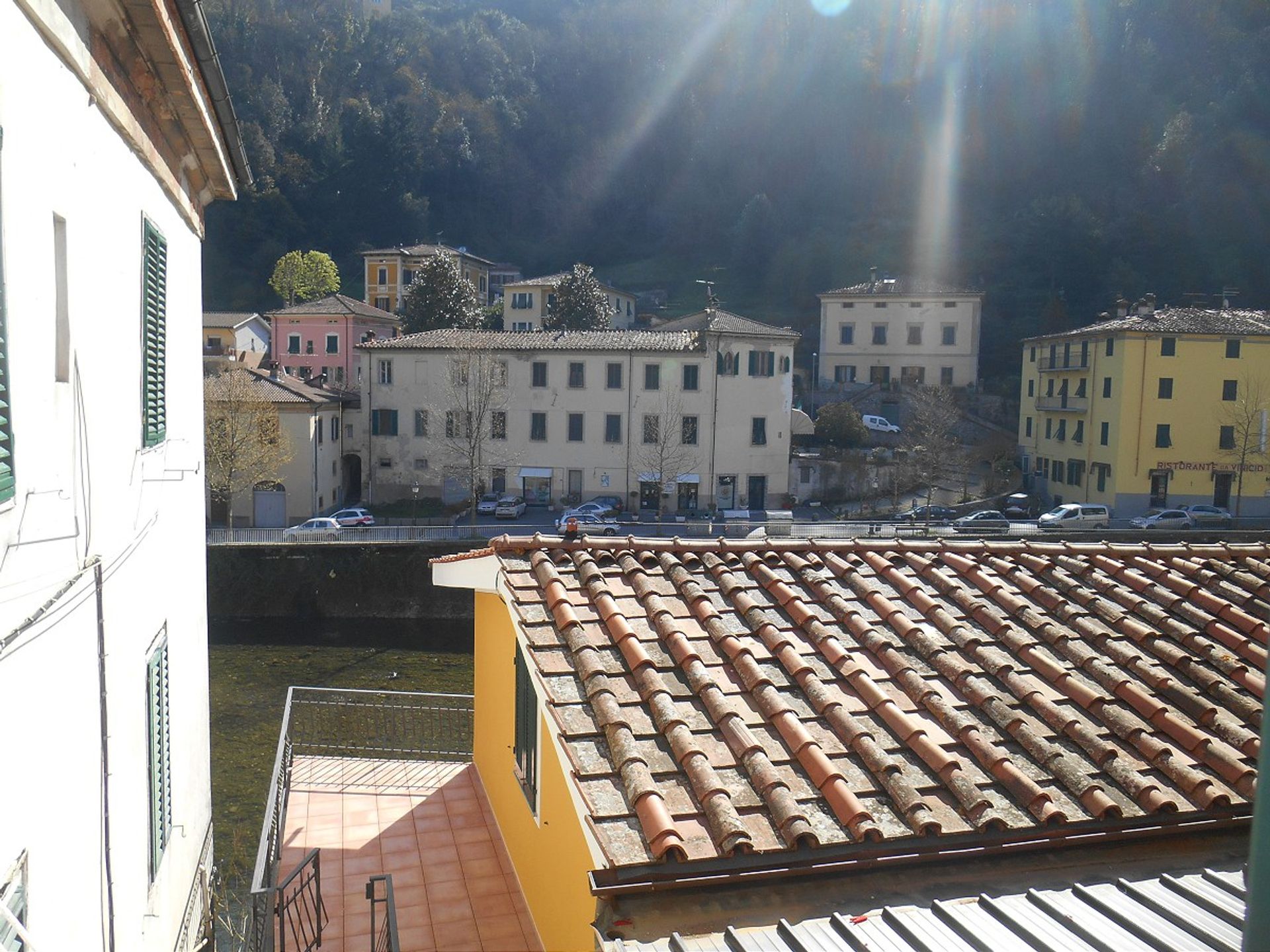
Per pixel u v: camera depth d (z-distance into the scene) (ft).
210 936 35.17
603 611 21.06
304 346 220.43
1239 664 21.80
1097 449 169.99
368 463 169.89
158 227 26.00
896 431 211.00
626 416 164.86
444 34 470.80
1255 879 6.82
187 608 32.04
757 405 166.30
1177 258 279.90
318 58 422.00
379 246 381.60
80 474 17.13
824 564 24.68
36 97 14.40
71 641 16.17
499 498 162.91
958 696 19.89
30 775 13.78
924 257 320.29
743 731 17.48
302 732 56.39
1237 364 160.35
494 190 433.48
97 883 17.83
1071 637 22.31
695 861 14.80
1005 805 16.85
